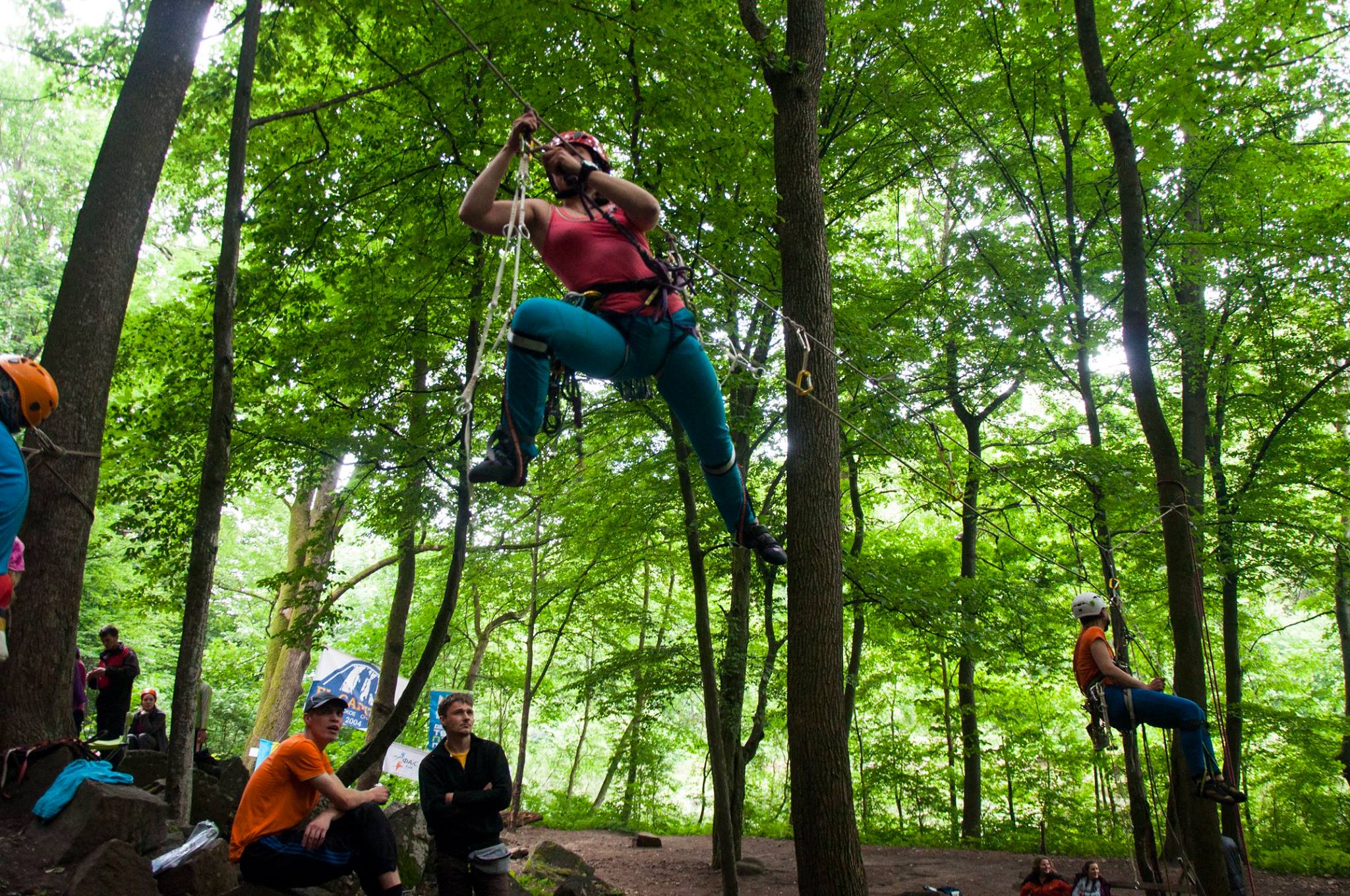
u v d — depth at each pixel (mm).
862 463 15195
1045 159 14242
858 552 15414
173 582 11750
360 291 10117
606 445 14148
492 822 5148
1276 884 13336
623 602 20328
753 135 8750
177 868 4953
